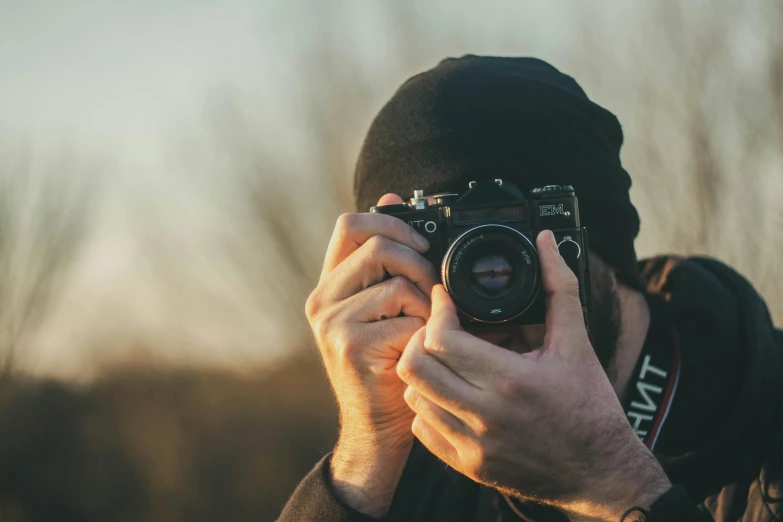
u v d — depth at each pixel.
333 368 1.71
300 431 11.55
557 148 1.93
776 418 1.90
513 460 1.46
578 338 1.49
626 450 1.46
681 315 2.00
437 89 1.99
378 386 1.67
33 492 10.52
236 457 11.15
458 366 1.46
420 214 1.71
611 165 1.99
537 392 1.43
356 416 1.70
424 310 1.66
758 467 1.90
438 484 2.08
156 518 10.44
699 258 2.29
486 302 1.54
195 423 11.35
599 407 1.46
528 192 1.92
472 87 1.96
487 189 1.68
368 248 1.67
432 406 1.50
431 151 1.94
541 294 1.53
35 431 10.86
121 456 10.84
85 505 10.48
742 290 2.06
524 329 1.64
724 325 1.96
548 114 1.94
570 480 1.46
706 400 1.94
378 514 1.69
